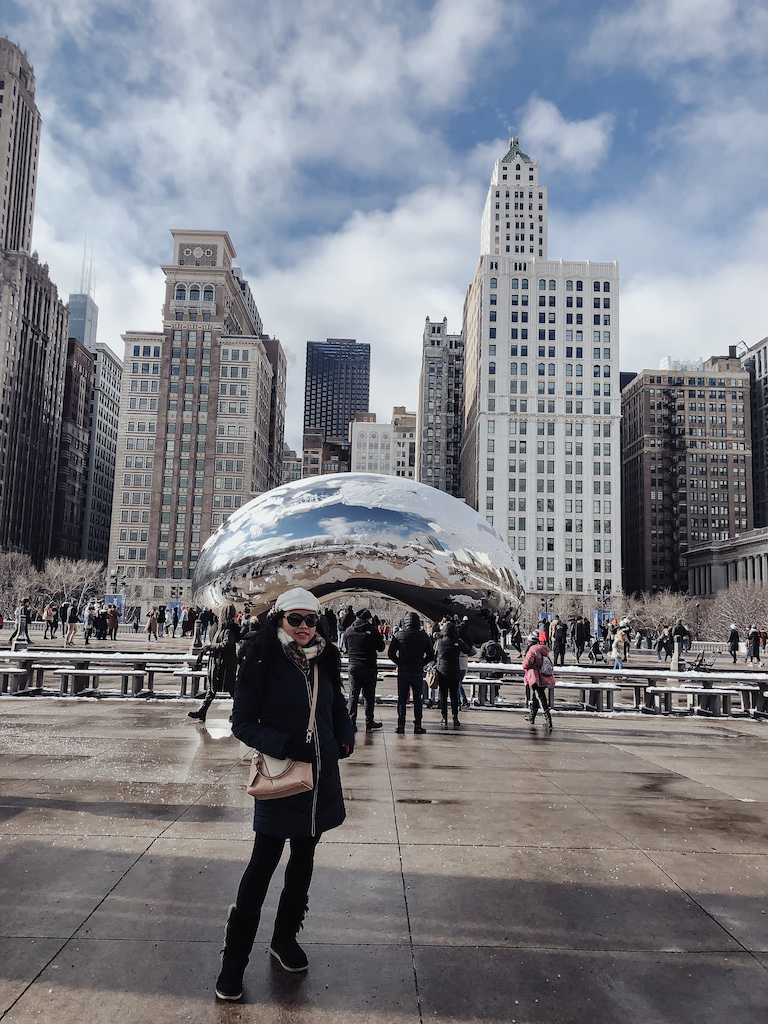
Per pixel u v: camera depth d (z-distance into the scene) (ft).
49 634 126.11
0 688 45.83
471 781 24.26
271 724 10.57
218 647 35.22
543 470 352.90
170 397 342.85
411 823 18.86
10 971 10.46
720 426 477.36
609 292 363.56
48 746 28.12
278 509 78.43
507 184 519.19
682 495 470.39
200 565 81.51
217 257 358.43
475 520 82.33
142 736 30.89
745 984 10.76
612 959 11.43
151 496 336.08
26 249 451.94
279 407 444.96
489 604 78.07
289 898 10.93
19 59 442.91
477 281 384.47
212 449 338.75
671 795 22.80
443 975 10.78
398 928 12.37
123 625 167.63
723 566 393.91
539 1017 9.71
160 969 10.69
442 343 504.02
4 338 374.43
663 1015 9.84
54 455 454.40
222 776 23.41
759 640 113.29
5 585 254.47
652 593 458.50
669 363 577.84
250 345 345.51
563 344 360.28
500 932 12.31
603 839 17.80
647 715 44.29
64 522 471.62
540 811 20.43
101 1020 9.34
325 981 10.54
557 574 344.69
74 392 490.49
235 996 9.89
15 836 16.61
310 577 74.74
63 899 13.07
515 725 38.86
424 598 77.30
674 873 15.44
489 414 356.18
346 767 26.17
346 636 35.45
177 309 347.77
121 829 17.38
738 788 24.04
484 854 16.44
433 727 37.29
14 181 435.94
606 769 26.96
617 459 353.51
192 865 15.07
